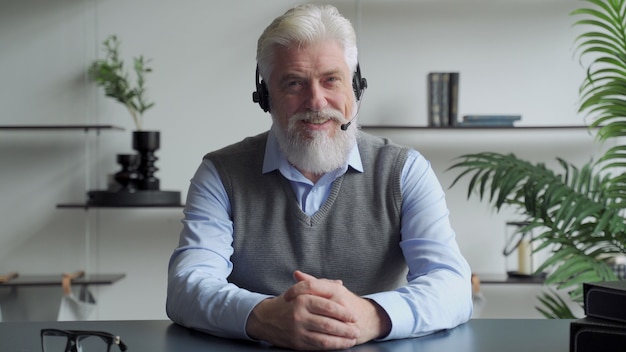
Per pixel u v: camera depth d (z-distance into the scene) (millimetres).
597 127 3295
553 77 3314
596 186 2574
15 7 3305
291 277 1620
